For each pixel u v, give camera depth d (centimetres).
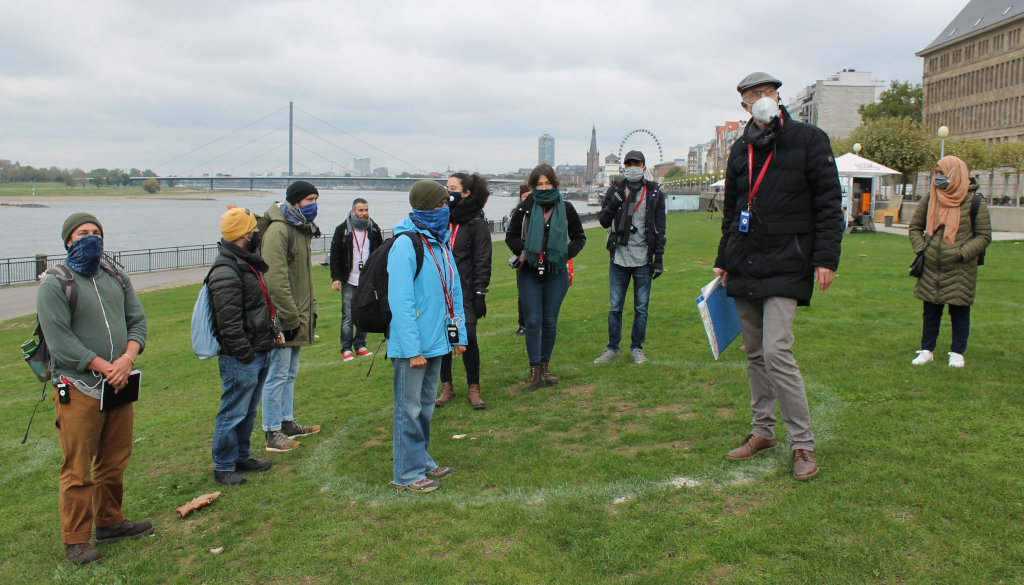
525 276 668
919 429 467
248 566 377
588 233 3806
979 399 521
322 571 364
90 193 18388
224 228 488
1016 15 7281
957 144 4366
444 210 455
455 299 471
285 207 573
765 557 332
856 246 2006
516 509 409
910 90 9250
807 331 807
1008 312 885
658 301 1122
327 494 468
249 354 487
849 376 608
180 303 1998
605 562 343
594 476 447
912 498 368
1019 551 315
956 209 607
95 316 407
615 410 586
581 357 788
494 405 636
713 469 438
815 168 409
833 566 318
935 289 621
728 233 454
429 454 518
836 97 10481
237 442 511
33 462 615
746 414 540
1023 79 7344
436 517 413
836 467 417
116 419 423
